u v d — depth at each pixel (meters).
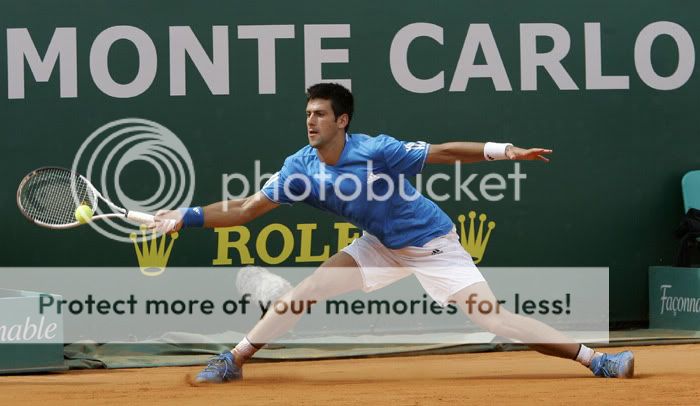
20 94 19.50
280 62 20.03
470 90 20.50
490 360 16.83
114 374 15.63
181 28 19.83
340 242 20.06
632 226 20.98
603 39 20.77
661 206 21.06
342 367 16.05
